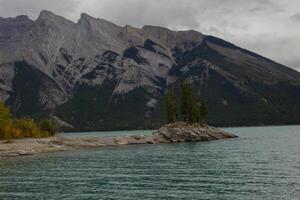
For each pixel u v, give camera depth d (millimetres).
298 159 74750
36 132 151250
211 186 50094
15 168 75625
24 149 111625
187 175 59875
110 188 51062
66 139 134375
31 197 47031
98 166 74938
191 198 43625
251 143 127438
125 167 72188
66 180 58969
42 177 62625
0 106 143125
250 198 42219
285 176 54781
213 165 71000
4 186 54969
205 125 170250
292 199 40625
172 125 159250
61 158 93375
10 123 144875
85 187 52469
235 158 81312
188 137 152750
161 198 44156
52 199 45469
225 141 144875
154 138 149000
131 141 143500
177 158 85438
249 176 56406
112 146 133375
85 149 122750
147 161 81125
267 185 48781
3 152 106562
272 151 93688
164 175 60688
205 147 115750
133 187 51219
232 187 48719
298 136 169125
